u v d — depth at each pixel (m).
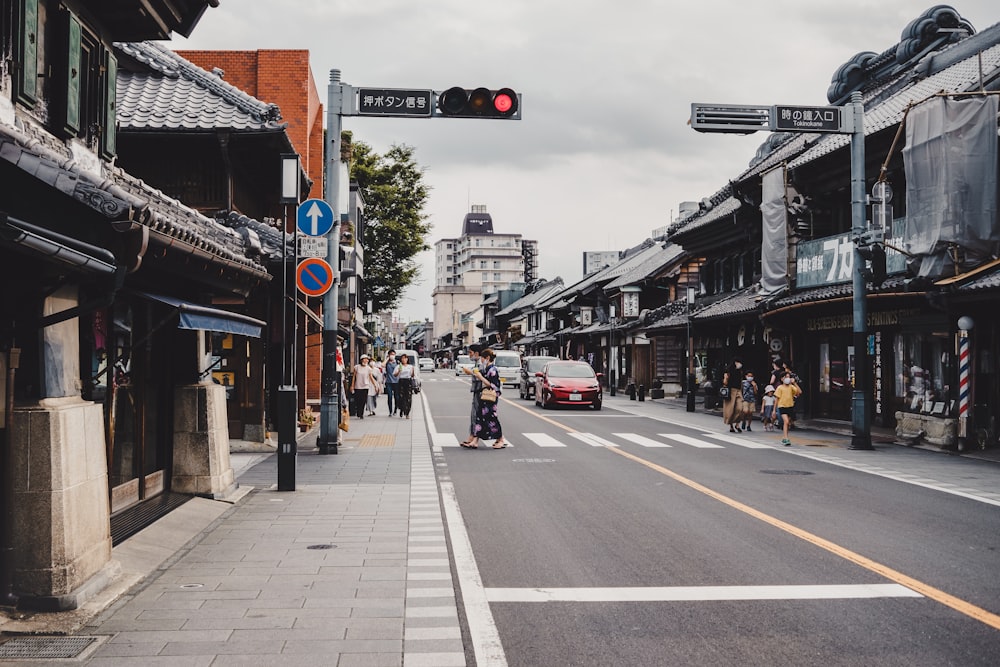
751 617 5.50
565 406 29.50
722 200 33.72
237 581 6.39
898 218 18.38
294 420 10.91
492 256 149.12
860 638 5.06
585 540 7.91
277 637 5.06
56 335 5.88
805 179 22.61
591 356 52.38
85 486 5.88
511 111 13.44
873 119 20.33
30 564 5.48
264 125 12.93
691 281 39.84
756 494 10.64
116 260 5.32
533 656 4.77
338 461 14.09
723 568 6.82
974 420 15.48
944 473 12.66
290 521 8.83
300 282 12.95
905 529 8.38
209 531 8.30
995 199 15.38
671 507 9.70
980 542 7.78
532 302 79.38
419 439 18.05
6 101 5.52
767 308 22.17
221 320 7.53
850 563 6.96
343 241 28.34
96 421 6.16
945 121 15.48
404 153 41.28
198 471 9.77
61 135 6.44
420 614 5.56
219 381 15.75
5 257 5.34
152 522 8.02
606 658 4.74
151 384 9.25
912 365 18.52
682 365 37.59
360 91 14.26
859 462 14.05
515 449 16.09
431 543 7.76
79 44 6.69
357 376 24.33
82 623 5.26
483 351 16.52
